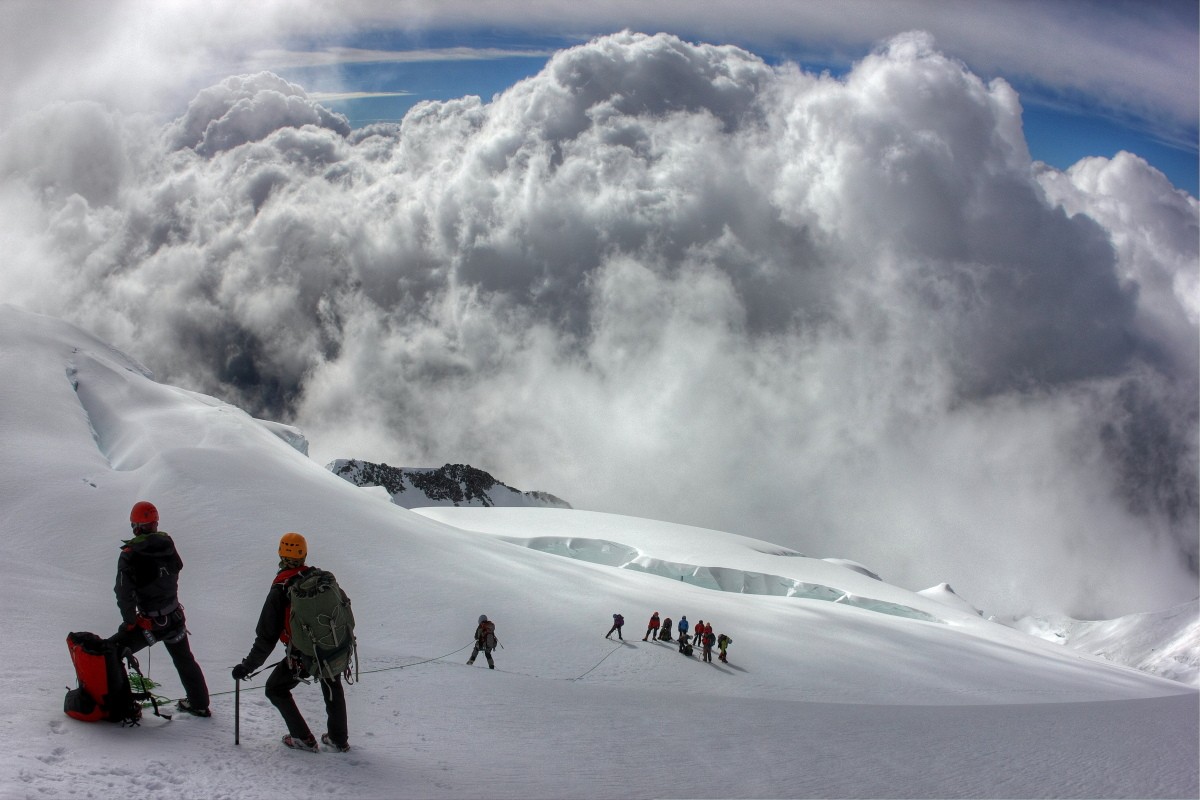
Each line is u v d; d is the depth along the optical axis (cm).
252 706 1059
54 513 4081
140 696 883
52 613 1395
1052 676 5950
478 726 1196
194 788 698
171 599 921
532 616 4362
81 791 652
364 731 1051
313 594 873
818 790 934
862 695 4022
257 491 4853
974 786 951
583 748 1115
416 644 3522
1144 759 1095
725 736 1306
